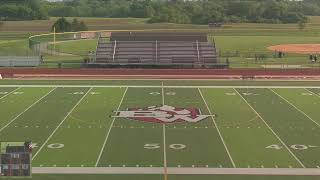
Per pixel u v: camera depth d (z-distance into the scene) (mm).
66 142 26359
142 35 60250
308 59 59781
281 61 58594
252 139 27047
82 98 38125
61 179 20984
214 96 39156
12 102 36562
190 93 40406
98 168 22359
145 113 33094
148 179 21016
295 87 43250
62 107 34906
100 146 25672
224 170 22141
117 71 51625
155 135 27750
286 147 25625
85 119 31438
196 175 21500
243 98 38375
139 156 24047
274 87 43250
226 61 55656
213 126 29797
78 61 58031
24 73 51062
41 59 57062
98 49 57531
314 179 21109
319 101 37219
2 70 51281
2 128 29188
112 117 31953
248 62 57875
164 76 49938
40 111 33625
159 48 57750
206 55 57031
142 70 51812
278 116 32375
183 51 57500
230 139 27047
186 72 51406
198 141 26625
